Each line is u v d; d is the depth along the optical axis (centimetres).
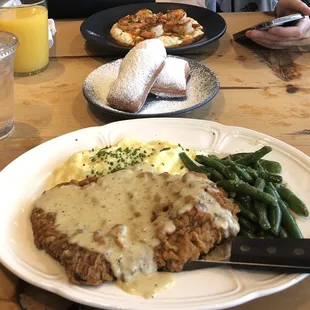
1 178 39
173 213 33
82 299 29
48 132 50
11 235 34
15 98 56
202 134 46
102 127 47
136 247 31
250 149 44
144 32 68
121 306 28
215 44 69
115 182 37
